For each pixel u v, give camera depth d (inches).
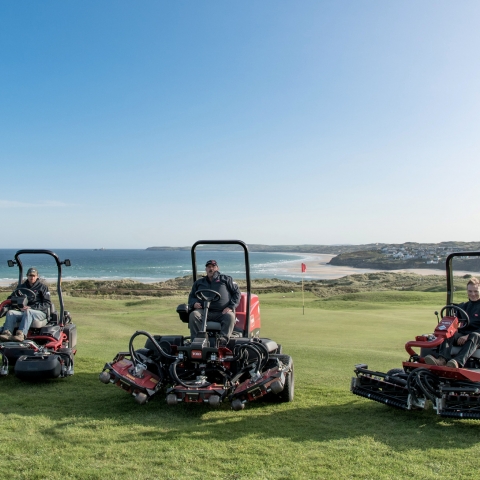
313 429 185.2
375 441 171.2
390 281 2037.4
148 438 171.2
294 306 807.1
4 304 267.7
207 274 237.3
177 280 1828.2
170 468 144.9
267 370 214.1
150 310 754.8
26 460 149.7
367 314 650.8
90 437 171.5
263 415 203.5
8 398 223.6
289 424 191.3
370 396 212.2
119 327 522.9
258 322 271.0
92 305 808.9
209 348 205.0
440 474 142.0
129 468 144.5
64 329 284.0
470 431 184.2
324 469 144.9
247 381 205.3
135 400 218.2
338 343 422.6
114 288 1360.7
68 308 771.4
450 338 209.6
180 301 899.4
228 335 220.7
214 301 230.1
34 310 264.2
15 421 188.7
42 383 253.8
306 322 565.6
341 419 199.5
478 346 205.6
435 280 1920.5
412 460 152.9
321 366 319.3
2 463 147.3
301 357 348.2
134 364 211.2
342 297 979.3
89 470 142.4
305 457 154.7
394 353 370.0
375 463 150.1
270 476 139.4
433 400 193.6
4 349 253.6
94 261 5659.5
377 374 212.4
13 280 2389.3
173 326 541.6
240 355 213.5
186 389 195.9
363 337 458.0
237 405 197.5
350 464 149.0
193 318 219.8
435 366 198.4
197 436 174.1
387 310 727.7
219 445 165.0
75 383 254.4
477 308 216.7
